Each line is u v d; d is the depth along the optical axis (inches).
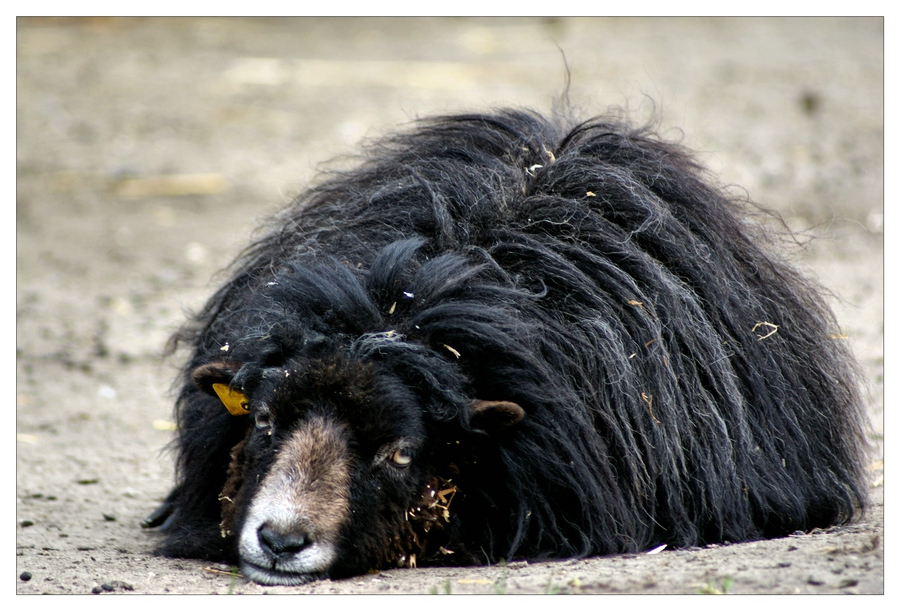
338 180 439.8
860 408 450.6
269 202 1029.8
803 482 393.4
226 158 1170.6
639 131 448.1
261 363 337.7
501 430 341.7
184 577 348.8
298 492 319.0
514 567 339.3
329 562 322.7
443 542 351.9
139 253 923.4
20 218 1017.5
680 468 373.4
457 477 348.2
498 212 384.8
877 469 474.9
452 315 334.6
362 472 325.7
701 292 392.2
